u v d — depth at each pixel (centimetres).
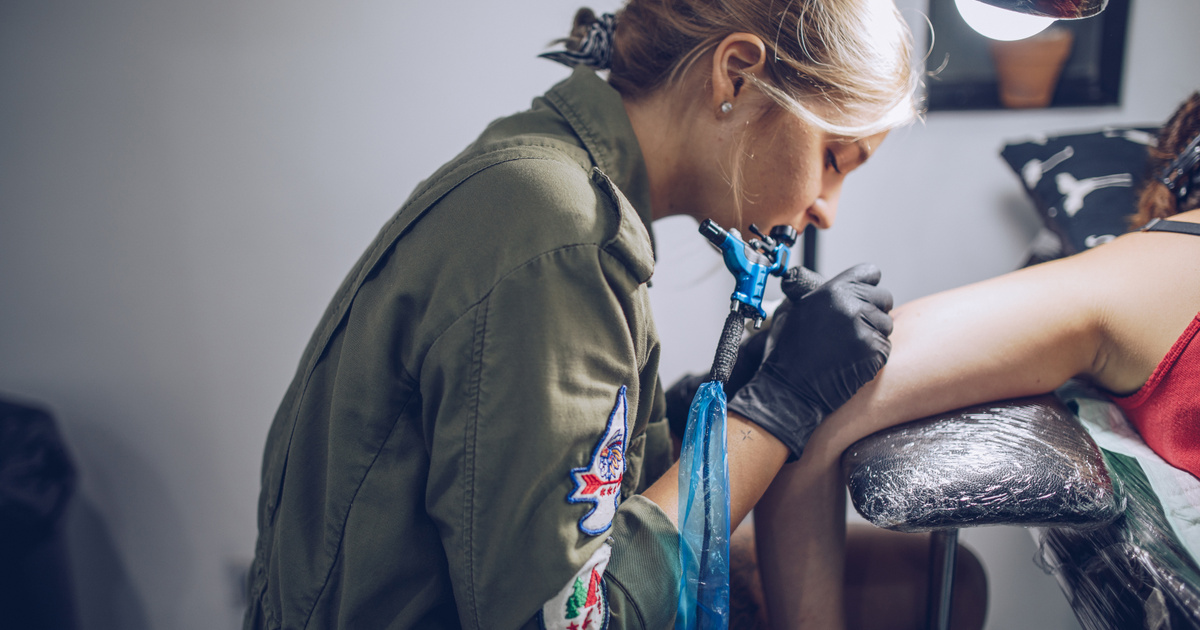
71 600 132
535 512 46
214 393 146
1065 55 139
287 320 144
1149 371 66
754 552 86
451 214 51
